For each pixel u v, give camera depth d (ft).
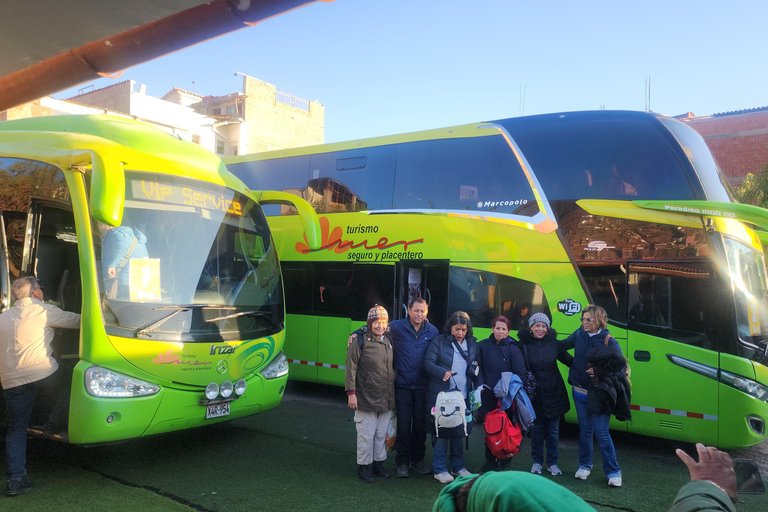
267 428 24.34
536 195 24.71
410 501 16.47
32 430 17.66
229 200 21.35
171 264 18.52
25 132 20.24
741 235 22.08
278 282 22.45
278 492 16.96
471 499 5.00
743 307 21.16
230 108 117.29
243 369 19.42
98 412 15.98
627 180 23.07
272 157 34.22
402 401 18.89
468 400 18.30
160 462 19.49
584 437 18.61
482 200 26.09
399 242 28.14
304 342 31.14
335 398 31.14
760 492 5.06
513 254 24.91
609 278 22.86
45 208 18.21
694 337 21.24
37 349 16.20
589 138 24.25
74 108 85.61
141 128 20.24
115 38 21.38
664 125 23.08
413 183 28.27
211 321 18.72
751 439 20.47
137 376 16.76
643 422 21.98
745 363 20.57
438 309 27.27
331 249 30.63
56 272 17.95
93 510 15.19
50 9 18.25
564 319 23.41
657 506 16.44
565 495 4.58
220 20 19.25
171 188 19.36
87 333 16.30
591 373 17.79
